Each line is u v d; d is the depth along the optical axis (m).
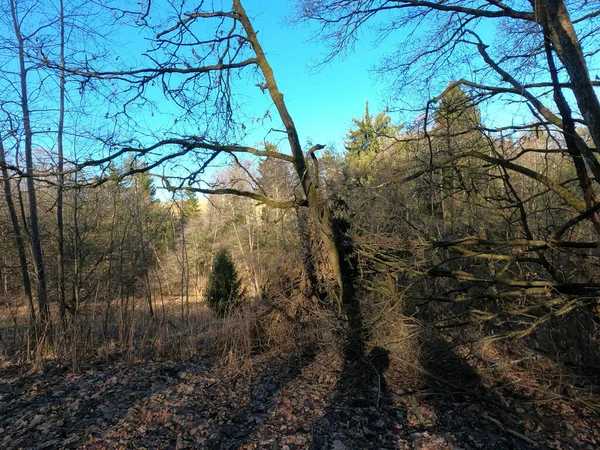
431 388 5.64
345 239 7.28
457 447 4.23
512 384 5.64
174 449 4.25
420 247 6.33
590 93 4.28
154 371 6.95
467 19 6.34
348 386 5.91
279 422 4.92
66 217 10.65
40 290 8.36
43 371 6.95
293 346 7.33
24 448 4.30
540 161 7.65
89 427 4.77
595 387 5.52
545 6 4.55
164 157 7.01
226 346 7.73
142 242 10.56
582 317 5.88
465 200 6.96
